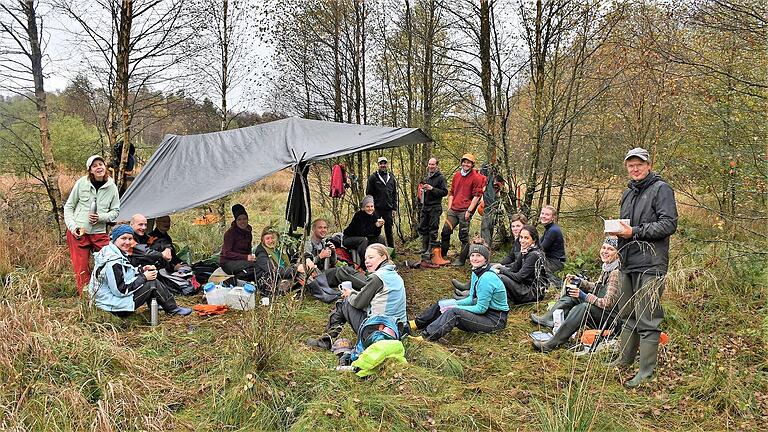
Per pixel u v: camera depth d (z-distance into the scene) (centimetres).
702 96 722
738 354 444
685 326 495
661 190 390
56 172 782
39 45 745
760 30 604
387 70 1052
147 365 420
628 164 409
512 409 369
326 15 1029
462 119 889
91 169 587
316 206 1228
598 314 479
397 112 1080
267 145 716
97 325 448
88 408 345
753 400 372
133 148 899
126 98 786
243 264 653
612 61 793
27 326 398
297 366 409
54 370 376
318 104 1080
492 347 488
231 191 611
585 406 343
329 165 1070
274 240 654
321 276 641
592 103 832
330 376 402
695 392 387
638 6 734
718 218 708
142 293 525
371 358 404
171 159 745
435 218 855
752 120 690
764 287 560
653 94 929
